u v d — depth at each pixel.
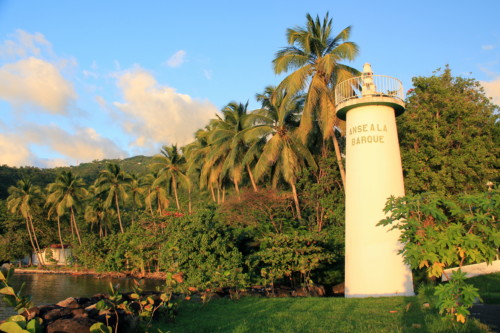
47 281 45.25
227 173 39.50
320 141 31.62
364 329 8.62
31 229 63.16
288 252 19.31
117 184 55.47
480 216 8.31
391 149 16.52
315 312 11.30
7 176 90.19
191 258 18.20
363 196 16.19
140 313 9.80
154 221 40.12
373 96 16.56
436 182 20.95
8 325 5.85
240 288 17.02
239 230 22.36
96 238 53.66
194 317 11.69
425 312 9.92
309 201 29.05
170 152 49.38
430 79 24.09
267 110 30.89
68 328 7.44
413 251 8.33
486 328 7.70
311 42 24.78
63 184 55.44
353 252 16.25
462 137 22.00
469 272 17.72
